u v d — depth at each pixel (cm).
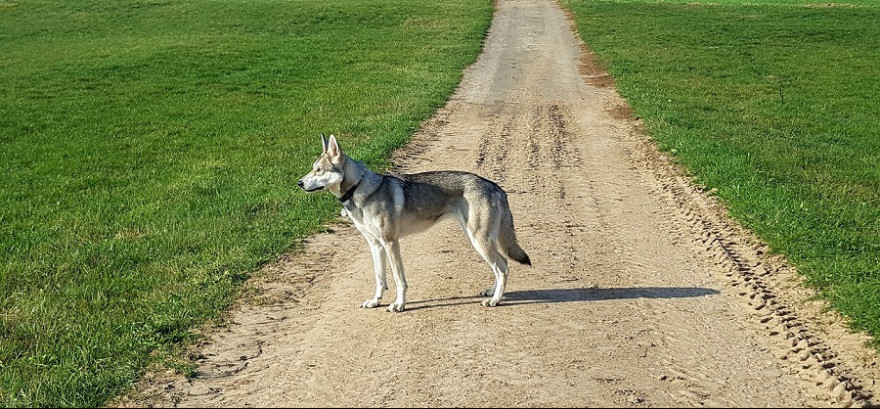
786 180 1483
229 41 3862
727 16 4762
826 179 1507
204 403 696
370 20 4547
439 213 898
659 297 933
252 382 733
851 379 729
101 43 3878
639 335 823
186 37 4009
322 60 3378
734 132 1997
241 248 1103
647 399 692
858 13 4791
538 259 1074
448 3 5303
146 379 736
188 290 945
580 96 2677
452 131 2081
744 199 1305
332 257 1094
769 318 867
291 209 1304
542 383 718
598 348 791
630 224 1249
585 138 1992
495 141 1948
